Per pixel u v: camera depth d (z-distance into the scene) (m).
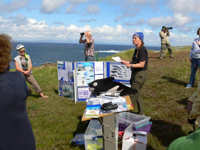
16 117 1.76
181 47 19.69
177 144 1.17
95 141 3.04
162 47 12.87
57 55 94.62
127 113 3.94
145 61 4.01
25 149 1.80
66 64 6.30
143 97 6.17
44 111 5.50
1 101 1.67
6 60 1.77
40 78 10.70
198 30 6.05
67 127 4.43
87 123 4.37
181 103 5.45
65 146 3.63
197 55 6.10
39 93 7.43
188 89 6.52
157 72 9.15
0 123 1.68
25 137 1.81
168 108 5.17
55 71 12.80
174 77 8.06
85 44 7.18
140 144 3.01
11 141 1.72
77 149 3.53
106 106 2.60
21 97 1.79
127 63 4.02
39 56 83.69
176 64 10.39
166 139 3.70
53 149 3.56
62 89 6.71
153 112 4.99
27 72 6.21
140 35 3.94
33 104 6.11
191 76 6.57
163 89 6.78
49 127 4.47
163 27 12.62
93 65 6.01
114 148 2.76
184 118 4.53
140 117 3.76
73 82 6.20
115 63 5.85
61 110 5.54
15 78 1.83
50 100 6.50
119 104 2.79
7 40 1.85
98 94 3.19
